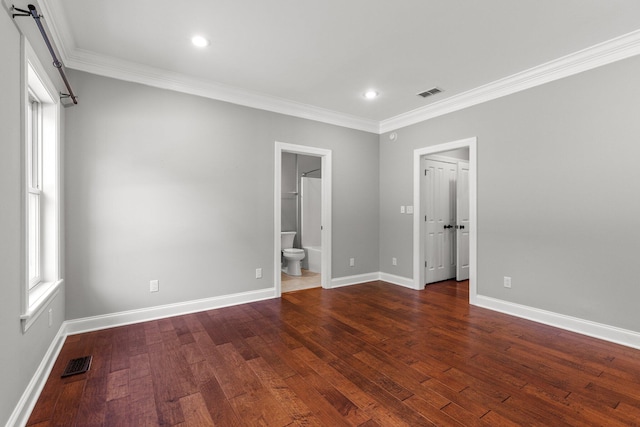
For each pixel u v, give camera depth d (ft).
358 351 8.00
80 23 7.55
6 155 4.78
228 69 10.05
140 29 7.84
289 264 17.75
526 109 10.40
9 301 4.84
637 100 8.15
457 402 5.86
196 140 11.05
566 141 9.46
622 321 8.41
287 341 8.61
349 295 13.37
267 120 12.67
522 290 10.55
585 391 6.20
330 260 14.61
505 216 10.99
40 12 6.23
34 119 7.61
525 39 8.29
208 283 11.30
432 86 11.38
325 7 6.99
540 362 7.39
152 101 10.25
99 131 9.41
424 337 8.89
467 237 16.75
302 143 13.64
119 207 9.73
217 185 11.47
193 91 10.98
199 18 7.40
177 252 10.70
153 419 5.39
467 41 8.39
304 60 9.46
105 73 9.48
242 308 11.49
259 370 7.04
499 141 11.16
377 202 16.30
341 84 11.21
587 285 9.05
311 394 6.13
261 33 8.03
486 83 11.10
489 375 6.82
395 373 6.91
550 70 9.67
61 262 8.39
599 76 8.79
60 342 8.09
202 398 5.99
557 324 9.66
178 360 7.48
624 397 5.99
